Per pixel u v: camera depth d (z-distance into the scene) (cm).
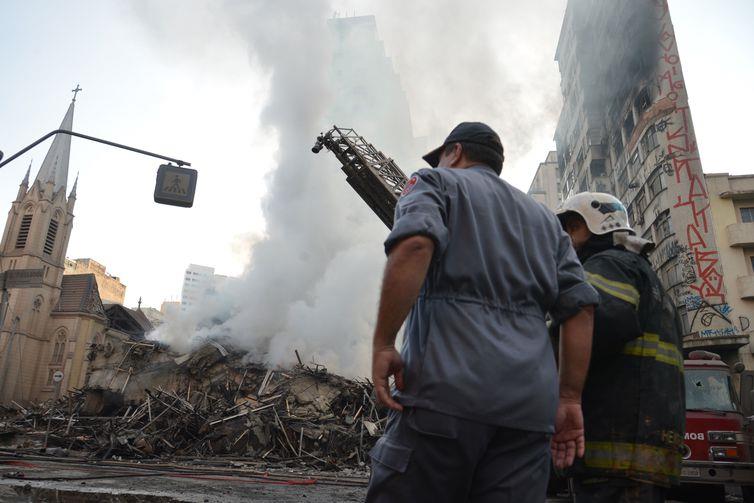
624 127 2597
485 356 116
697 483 670
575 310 140
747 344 1878
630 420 172
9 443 1702
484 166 150
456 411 111
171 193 901
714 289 1936
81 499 405
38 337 6234
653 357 179
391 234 117
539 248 138
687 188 2083
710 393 725
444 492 113
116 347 2511
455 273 122
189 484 611
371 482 120
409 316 131
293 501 504
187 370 2266
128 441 1464
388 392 114
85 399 2250
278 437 1555
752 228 2070
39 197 6738
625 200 2612
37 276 1494
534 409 118
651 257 2280
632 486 166
